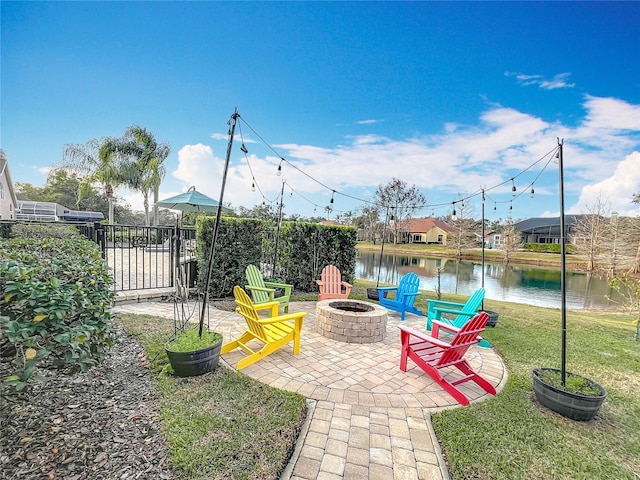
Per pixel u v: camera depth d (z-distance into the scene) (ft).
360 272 61.05
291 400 8.97
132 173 46.88
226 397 8.89
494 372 12.04
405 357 11.54
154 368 10.37
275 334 12.56
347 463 6.77
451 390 9.89
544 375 10.00
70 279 7.57
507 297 42.39
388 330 16.84
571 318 22.31
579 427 8.52
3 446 6.35
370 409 8.96
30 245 11.46
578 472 6.86
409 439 7.72
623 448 7.78
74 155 46.83
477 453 7.25
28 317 5.77
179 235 21.07
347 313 14.89
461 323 15.08
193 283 21.38
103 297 8.27
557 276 63.72
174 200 30.71
